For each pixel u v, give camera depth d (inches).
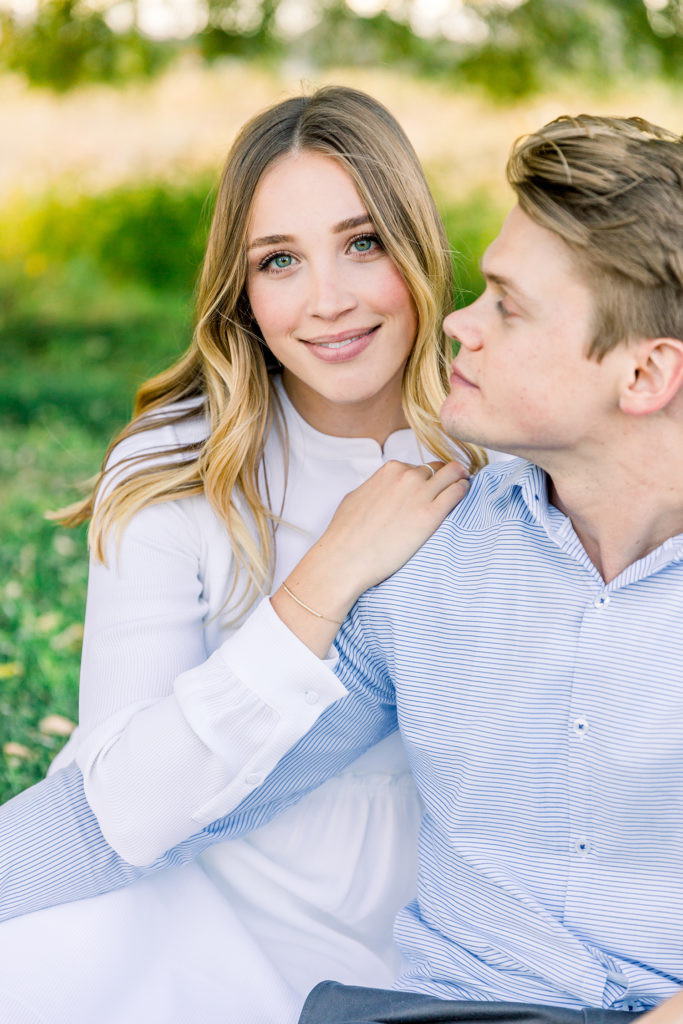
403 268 83.6
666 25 401.7
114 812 73.7
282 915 83.5
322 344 83.9
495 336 66.3
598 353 64.0
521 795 73.1
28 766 129.3
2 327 385.4
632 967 69.4
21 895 74.6
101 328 384.2
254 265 83.7
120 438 90.3
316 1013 71.2
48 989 72.2
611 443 66.5
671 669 66.8
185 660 79.9
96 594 82.1
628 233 61.7
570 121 65.2
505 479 75.6
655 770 67.4
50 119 429.7
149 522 81.9
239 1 414.3
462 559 75.4
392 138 83.5
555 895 72.1
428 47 413.7
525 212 64.9
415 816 86.2
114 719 76.0
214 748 71.6
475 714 73.8
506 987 72.0
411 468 78.6
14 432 273.9
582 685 69.2
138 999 75.3
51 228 425.4
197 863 83.0
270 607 73.4
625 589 68.2
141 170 429.1
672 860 68.9
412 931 77.3
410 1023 69.5
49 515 99.6
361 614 77.0
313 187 80.9
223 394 87.4
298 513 88.0
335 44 417.7
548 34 406.0
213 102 426.0
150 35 422.9
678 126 406.3
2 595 175.2
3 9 422.9
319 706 72.9
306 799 84.4
